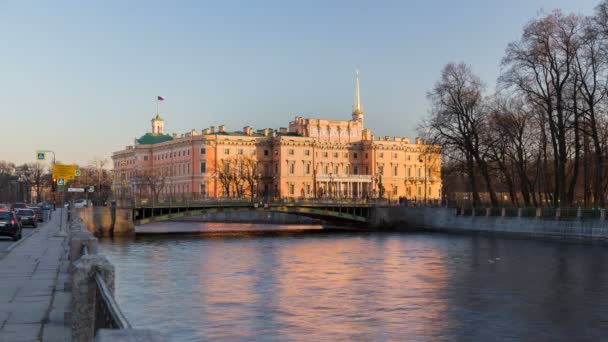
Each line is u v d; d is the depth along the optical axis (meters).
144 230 129.50
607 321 36.84
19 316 19.97
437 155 114.50
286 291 46.47
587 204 91.12
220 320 36.41
